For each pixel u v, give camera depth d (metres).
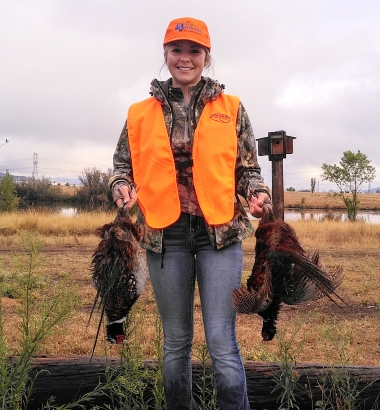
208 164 3.14
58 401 3.81
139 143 3.36
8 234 20.28
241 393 3.06
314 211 63.78
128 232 3.15
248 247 17.42
